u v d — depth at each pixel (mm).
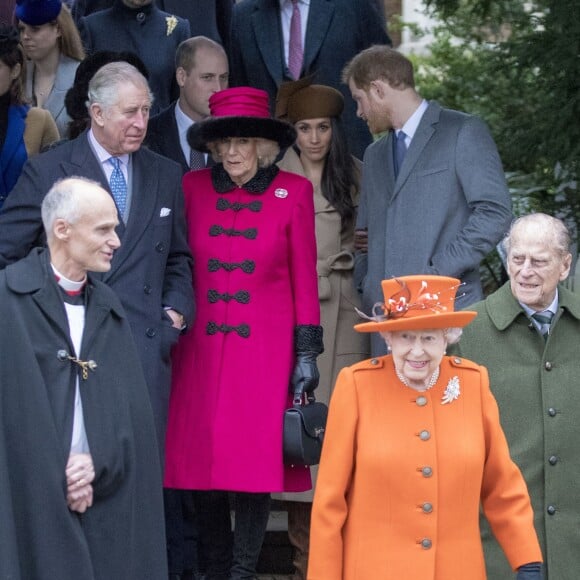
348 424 19328
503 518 19594
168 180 25016
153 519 20797
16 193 24391
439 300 19031
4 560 18984
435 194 26453
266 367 25141
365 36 32188
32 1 29953
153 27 33000
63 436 19734
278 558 29594
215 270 25484
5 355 19688
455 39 41000
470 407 19578
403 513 19078
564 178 30312
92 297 20453
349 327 28797
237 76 32594
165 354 24297
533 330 21969
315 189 29188
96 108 24125
